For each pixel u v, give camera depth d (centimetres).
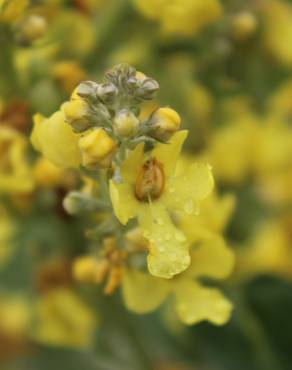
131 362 36
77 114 26
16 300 42
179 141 26
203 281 35
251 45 37
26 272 40
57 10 33
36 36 31
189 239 28
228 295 35
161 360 38
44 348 41
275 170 38
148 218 26
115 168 26
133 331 35
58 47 33
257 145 38
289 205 38
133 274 28
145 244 27
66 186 31
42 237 34
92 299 35
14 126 31
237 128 38
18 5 30
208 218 29
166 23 36
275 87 38
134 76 26
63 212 32
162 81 37
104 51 37
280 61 37
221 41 36
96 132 25
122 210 25
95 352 37
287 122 39
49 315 37
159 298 28
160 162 26
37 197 32
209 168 26
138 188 26
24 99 32
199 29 36
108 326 35
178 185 26
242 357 36
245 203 38
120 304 35
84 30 35
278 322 35
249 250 36
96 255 30
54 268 35
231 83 37
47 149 26
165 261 25
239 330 36
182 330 37
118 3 36
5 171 32
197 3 35
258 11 37
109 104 26
